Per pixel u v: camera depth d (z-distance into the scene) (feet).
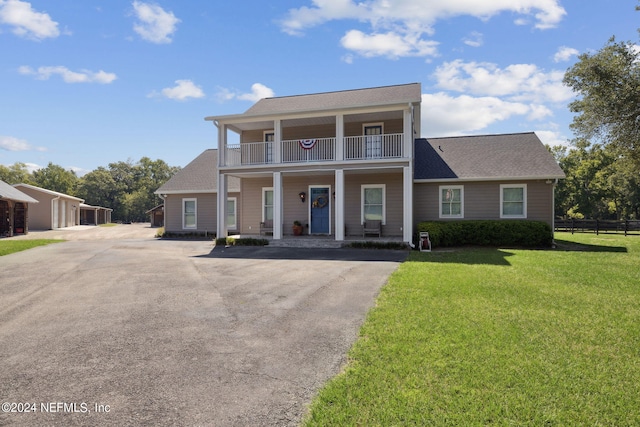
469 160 56.39
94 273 29.73
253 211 60.59
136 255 41.50
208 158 78.48
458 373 11.14
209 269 31.14
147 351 13.41
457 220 52.85
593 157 132.36
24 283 26.02
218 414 9.29
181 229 71.15
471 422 8.70
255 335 14.98
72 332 15.55
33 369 11.96
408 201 45.88
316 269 30.30
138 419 9.09
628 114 50.34
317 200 57.11
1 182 81.05
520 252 41.75
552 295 20.44
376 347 13.23
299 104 60.49
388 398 9.78
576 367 11.57
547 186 50.47
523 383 10.52
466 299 19.56
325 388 10.40
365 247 46.21
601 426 8.59
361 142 54.29
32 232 88.48
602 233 75.92
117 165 242.78
